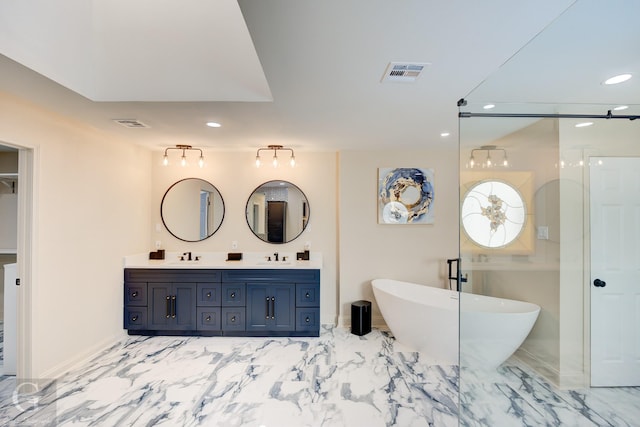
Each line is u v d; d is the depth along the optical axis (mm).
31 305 2318
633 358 2188
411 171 3828
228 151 3924
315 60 1600
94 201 2953
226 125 2771
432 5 1171
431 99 2141
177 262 3748
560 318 2320
